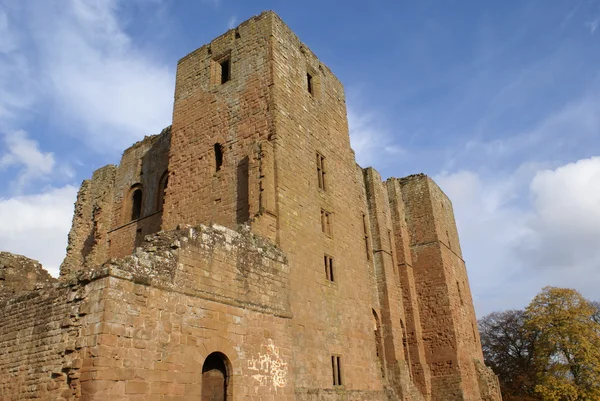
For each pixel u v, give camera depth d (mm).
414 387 35812
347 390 23672
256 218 22234
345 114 34094
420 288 41750
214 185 26203
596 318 66125
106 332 13375
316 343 22859
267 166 23828
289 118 26766
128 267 14539
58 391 13531
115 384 13203
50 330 15070
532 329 52656
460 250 49312
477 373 40438
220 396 16625
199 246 17156
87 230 40125
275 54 27672
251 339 18109
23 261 24672
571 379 47500
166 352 14820
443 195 48875
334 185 29453
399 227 42906
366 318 27969
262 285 19578
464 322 42250
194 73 30844
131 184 38219
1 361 16484
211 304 16875
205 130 28281
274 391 18391
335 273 26406
